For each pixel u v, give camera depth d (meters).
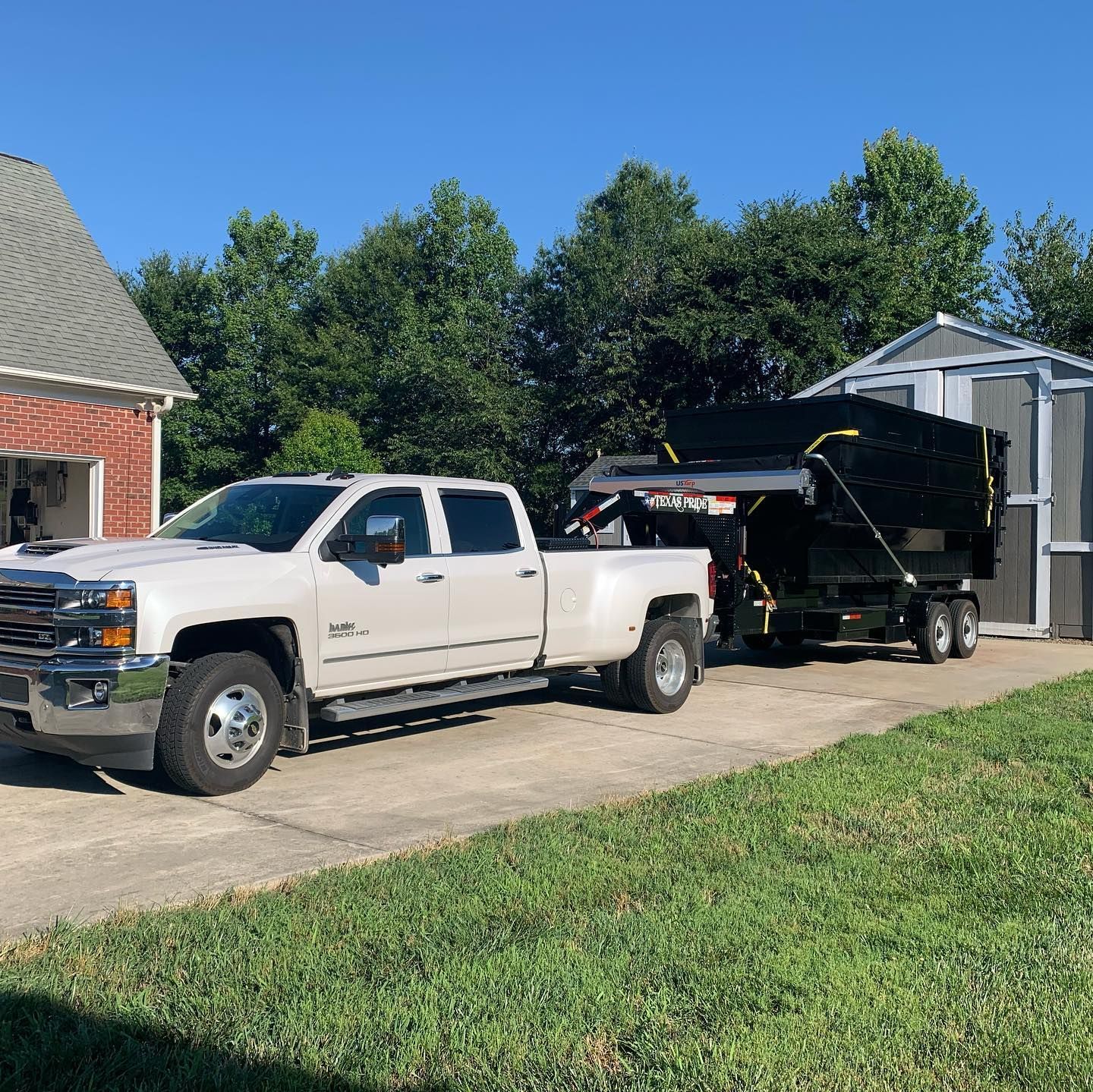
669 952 3.87
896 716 9.43
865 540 12.55
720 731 8.64
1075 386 16.84
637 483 11.99
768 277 31.95
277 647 6.83
